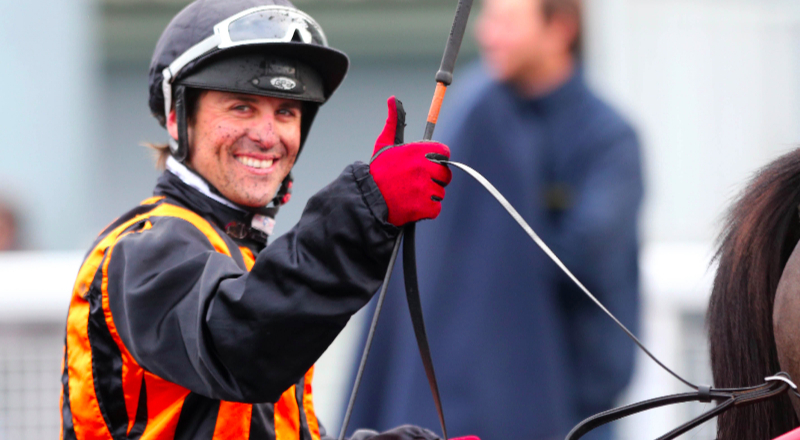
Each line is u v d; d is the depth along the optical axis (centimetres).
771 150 1884
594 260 1281
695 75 1892
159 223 675
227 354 593
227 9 718
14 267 1653
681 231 1844
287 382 601
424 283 1312
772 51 1895
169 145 771
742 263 665
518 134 1312
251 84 705
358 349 1371
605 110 1344
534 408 1270
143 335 623
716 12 1886
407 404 1302
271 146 724
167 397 667
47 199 1980
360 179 608
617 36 1875
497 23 1339
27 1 1991
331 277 593
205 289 609
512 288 1288
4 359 1584
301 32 721
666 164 1880
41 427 1577
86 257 703
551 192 1319
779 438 558
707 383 1550
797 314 588
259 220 740
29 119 1986
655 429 1525
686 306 1570
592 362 1300
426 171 604
